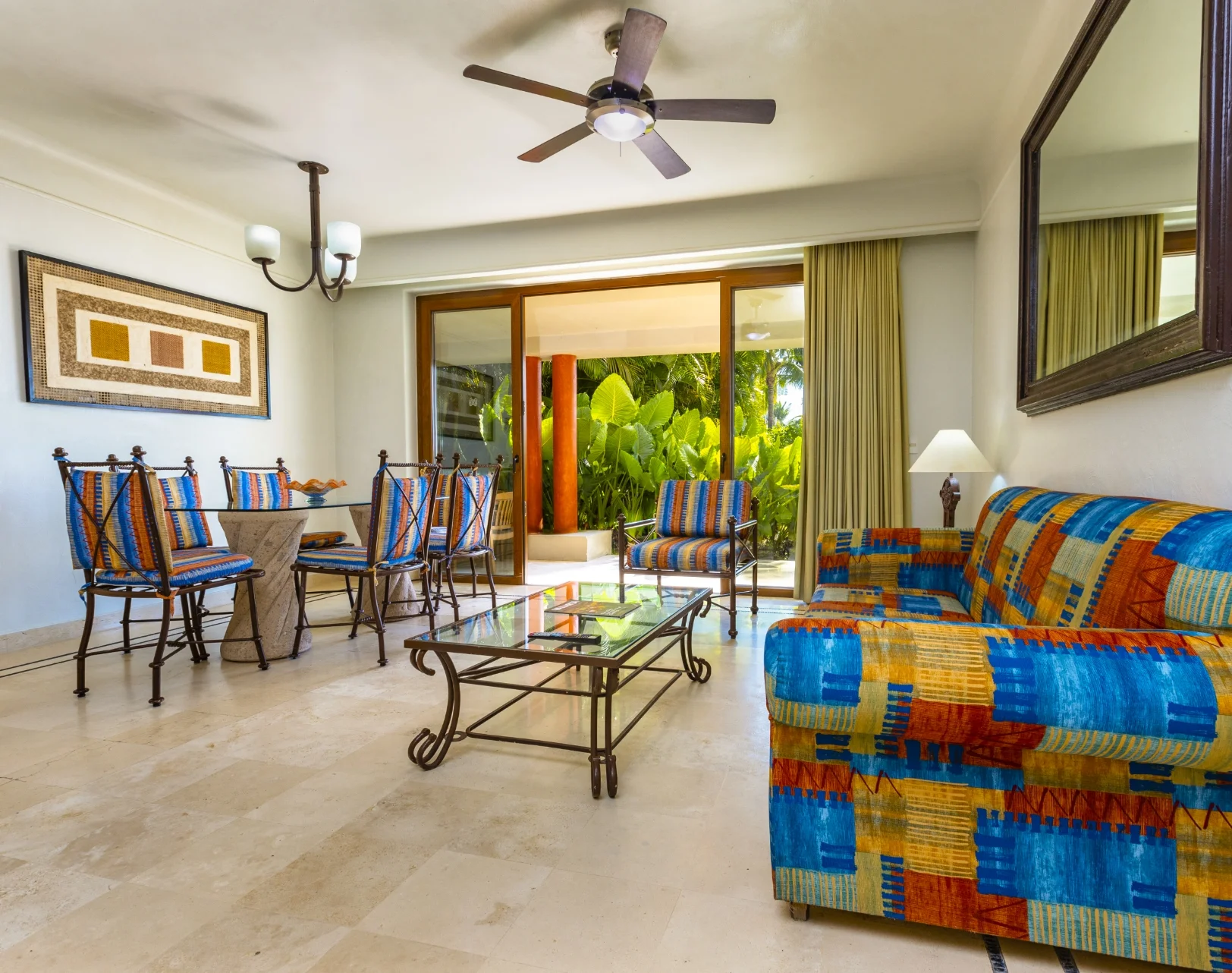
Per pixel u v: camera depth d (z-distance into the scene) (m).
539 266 5.00
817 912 1.46
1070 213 2.42
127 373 4.07
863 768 1.33
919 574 2.91
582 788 2.04
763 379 6.02
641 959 1.32
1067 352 2.44
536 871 1.61
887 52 2.86
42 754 2.29
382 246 5.38
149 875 1.60
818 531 4.67
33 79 2.98
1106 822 1.22
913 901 1.31
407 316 5.62
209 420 4.64
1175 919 1.20
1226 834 1.18
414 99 3.16
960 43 2.80
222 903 1.50
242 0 2.47
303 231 5.08
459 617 4.33
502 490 5.59
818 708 1.22
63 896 1.52
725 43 2.78
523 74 2.97
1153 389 1.85
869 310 4.52
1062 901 1.24
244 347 4.89
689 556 3.94
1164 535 1.40
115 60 2.84
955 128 3.53
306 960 1.32
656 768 2.17
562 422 7.82
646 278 5.20
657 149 2.87
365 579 4.29
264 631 3.40
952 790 1.29
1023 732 1.15
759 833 1.77
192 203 4.44
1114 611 1.42
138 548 2.78
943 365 4.50
